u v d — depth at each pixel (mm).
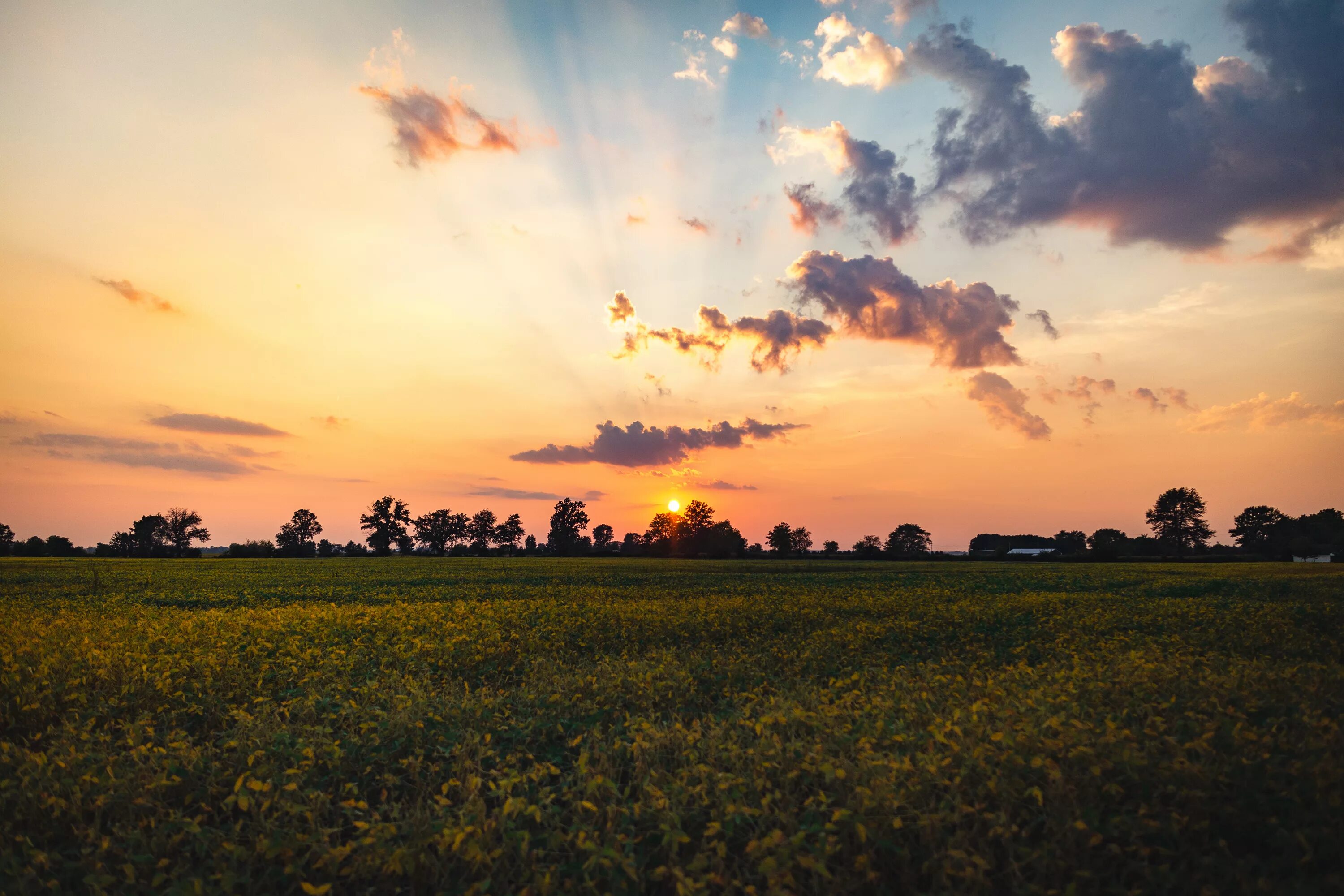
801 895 4605
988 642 14523
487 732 7738
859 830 4648
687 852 5188
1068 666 10383
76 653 11273
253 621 17094
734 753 6195
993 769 5496
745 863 5004
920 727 7031
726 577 44156
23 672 9867
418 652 12695
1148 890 4531
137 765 6320
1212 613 17859
